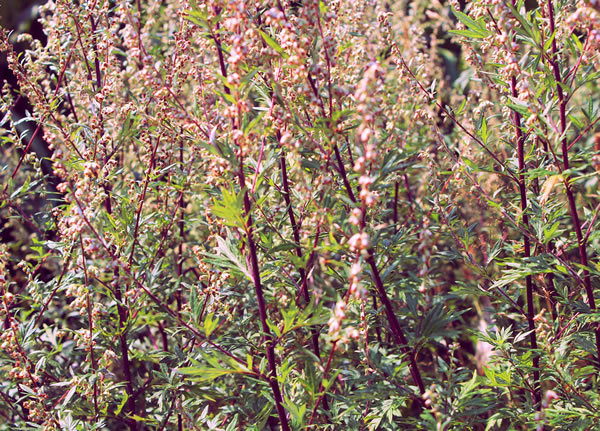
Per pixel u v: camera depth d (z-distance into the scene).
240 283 3.24
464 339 3.98
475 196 3.56
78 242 2.64
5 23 4.63
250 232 2.26
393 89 4.09
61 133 3.09
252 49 2.17
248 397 3.08
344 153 2.87
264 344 2.34
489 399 2.37
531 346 2.90
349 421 2.74
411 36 4.35
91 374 2.73
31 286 3.06
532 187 3.29
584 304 2.73
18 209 3.62
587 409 2.59
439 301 2.30
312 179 2.52
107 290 2.94
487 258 3.10
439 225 3.18
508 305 3.45
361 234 1.92
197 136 2.72
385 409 2.51
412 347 2.32
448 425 2.42
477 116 3.20
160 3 4.44
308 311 2.14
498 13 2.42
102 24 3.50
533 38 2.46
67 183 2.25
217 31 2.26
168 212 3.61
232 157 2.16
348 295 2.03
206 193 3.15
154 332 4.29
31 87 3.22
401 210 4.24
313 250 2.18
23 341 2.98
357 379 2.56
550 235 2.69
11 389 3.39
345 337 2.02
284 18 2.09
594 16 2.10
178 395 2.99
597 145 2.72
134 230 3.03
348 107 2.94
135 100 3.16
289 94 2.42
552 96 2.59
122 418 3.00
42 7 3.41
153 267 3.32
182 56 2.79
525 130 2.71
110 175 2.83
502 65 2.63
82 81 3.32
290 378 2.89
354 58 3.03
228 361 2.25
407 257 2.55
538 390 2.74
